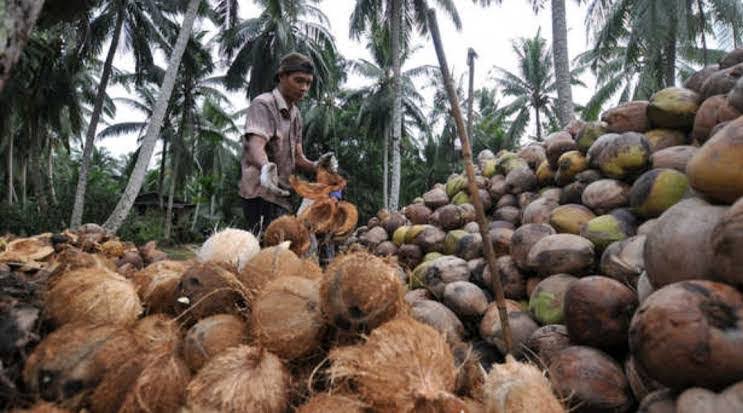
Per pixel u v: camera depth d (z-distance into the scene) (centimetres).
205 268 212
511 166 528
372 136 3136
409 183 3700
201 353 178
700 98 351
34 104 2183
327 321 181
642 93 1944
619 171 349
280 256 224
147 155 1445
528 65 3077
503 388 173
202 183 3412
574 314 240
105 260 256
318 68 2609
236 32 2461
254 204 399
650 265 208
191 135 2994
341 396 155
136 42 2267
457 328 317
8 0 183
